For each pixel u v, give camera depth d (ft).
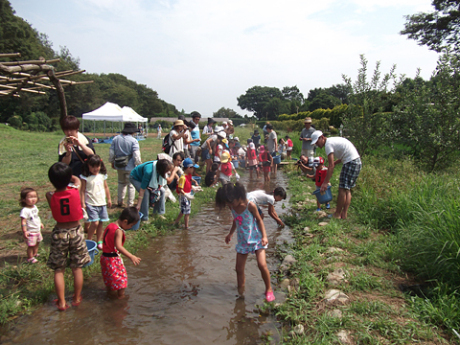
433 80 33.27
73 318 11.23
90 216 16.19
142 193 20.20
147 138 125.70
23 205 14.87
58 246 11.57
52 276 13.97
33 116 132.05
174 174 21.30
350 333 9.67
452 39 62.85
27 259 15.33
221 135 33.12
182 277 14.38
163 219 22.02
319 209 22.84
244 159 47.19
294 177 38.55
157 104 313.73
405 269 13.58
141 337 10.23
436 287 11.18
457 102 30.45
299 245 16.99
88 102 167.53
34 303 12.01
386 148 36.81
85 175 15.90
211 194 30.01
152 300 12.47
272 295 12.30
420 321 10.06
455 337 9.23
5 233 18.71
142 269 15.16
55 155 56.13
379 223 19.13
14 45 118.01
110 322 11.03
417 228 14.56
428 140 30.86
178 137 27.55
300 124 112.78
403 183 22.56
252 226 12.53
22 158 51.29
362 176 25.75
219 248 17.74
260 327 10.73
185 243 18.48
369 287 12.24
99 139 102.94
